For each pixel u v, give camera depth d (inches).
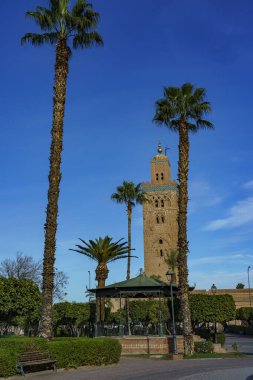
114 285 1401.3
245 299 4008.4
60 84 1021.8
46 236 937.5
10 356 719.7
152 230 4463.6
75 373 784.9
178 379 676.7
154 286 1364.4
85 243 1803.6
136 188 2578.7
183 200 1258.6
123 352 1263.5
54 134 991.6
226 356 1144.8
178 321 1599.4
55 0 1070.4
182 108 1321.4
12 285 1123.9
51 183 960.9
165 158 4645.7
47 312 908.0
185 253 1225.4
